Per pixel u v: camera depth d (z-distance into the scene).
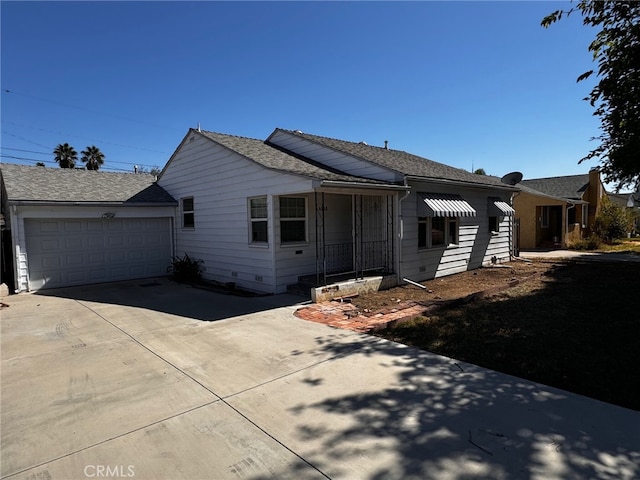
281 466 2.84
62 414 3.75
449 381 4.33
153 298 9.95
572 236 25.08
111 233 13.26
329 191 9.05
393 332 6.38
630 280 11.30
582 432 3.21
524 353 5.18
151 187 15.19
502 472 2.70
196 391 4.22
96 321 7.61
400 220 10.83
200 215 13.12
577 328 6.29
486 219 15.42
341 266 12.16
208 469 2.83
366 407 3.74
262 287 10.57
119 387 4.38
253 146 12.55
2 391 4.33
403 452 2.98
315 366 4.88
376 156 12.60
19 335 6.68
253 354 5.41
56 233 12.05
